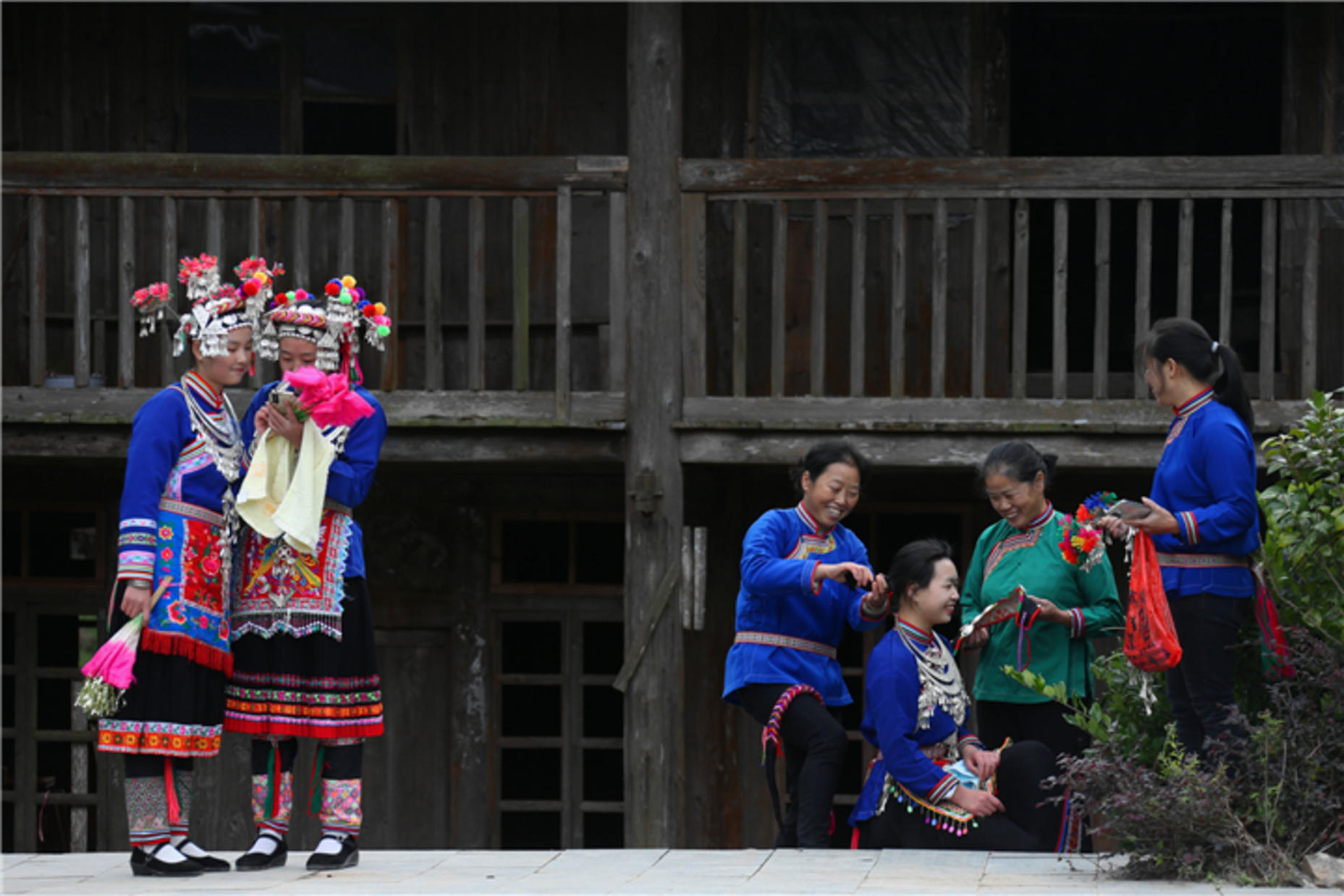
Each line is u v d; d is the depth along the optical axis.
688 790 18.94
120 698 8.75
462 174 15.48
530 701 20.31
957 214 18.84
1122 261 20.34
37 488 19.48
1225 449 8.62
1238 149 19.11
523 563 19.89
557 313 16.05
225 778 18.97
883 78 18.77
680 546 15.51
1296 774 8.34
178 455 8.89
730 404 15.46
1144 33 19.19
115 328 18.89
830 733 10.07
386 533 19.45
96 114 19.11
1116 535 8.93
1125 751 9.40
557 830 20.27
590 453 15.78
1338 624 8.81
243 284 9.16
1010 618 10.50
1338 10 18.22
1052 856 9.09
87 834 19.64
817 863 8.97
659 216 15.43
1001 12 18.73
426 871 9.01
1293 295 18.44
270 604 9.02
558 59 19.20
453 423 15.56
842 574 9.77
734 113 18.91
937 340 15.52
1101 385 15.37
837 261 18.80
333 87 19.33
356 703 9.17
